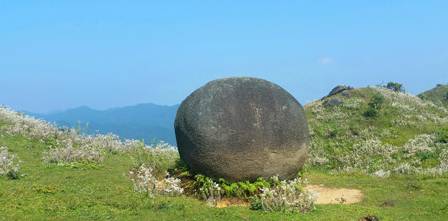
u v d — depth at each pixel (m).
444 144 30.03
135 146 20.16
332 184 16.02
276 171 13.20
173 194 12.95
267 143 12.95
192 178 13.86
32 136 19.84
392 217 11.61
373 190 15.09
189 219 10.59
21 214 10.33
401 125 35.75
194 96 13.71
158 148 19.83
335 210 11.75
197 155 13.24
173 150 19.78
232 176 13.12
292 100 13.76
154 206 11.40
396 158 29.27
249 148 12.87
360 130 35.22
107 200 11.60
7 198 11.28
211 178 13.36
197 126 13.09
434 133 33.44
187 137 13.37
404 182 16.53
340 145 33.16
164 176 15.01
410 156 28.97
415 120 36.91
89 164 15.86
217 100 13.18
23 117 23.05
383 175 19.33
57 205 10.99
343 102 40.38
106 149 19.53
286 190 12.09
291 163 13.34
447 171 19.98
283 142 13.11
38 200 11.31
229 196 13.02
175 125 14.03
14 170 13.59
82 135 21.38
